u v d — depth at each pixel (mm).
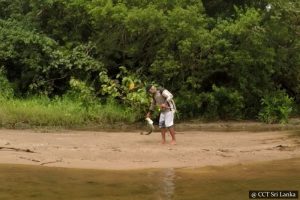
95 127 17609
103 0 19172
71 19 21375
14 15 21688
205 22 19969
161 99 13141
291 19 20938
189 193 7055
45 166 9383
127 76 19828
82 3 20125
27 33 20000
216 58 19109
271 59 19844
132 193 7055
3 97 18594
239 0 22562
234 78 20578
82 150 11406
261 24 20531
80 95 19156
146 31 19078
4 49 19812
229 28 19016
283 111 20016
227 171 9078
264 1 21469
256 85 20828
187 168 9430
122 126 18094
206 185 7668
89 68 19703
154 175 8625
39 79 20188
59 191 7148
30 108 17375
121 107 19297
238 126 18953
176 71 19172
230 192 7117
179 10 18547
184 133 16297
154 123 19156
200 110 20453
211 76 20938
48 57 20000
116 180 8102
